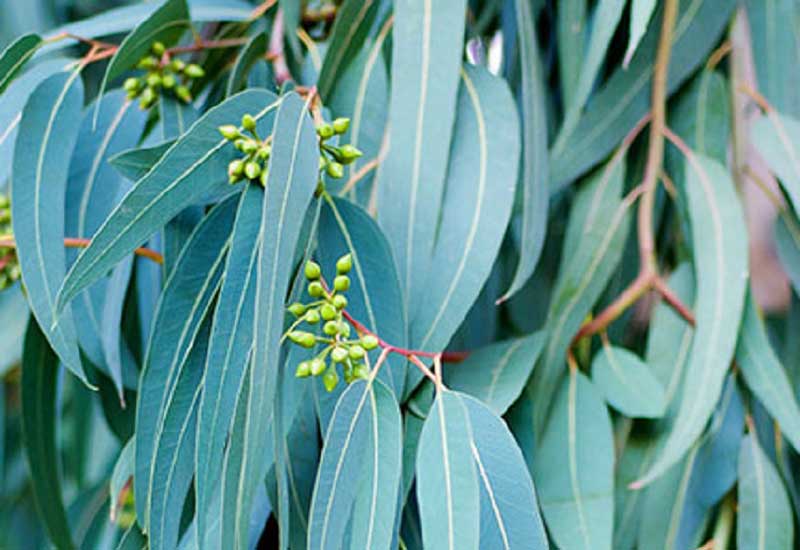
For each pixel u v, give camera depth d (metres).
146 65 0.70
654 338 0.75
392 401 0.61
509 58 0.84
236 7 0.77
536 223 0.70
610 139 0.77
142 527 0.63
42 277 0.65
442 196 0.68
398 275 0.65
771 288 1.14
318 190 0.62
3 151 0.69
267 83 0.72
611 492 0.69
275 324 0.57
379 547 0.59
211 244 0.64
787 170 0.75
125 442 0.79
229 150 0.62
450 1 0.68
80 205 0.71
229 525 0.56
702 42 0.78
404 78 0.68
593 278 0.75
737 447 0.75
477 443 0.60
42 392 0.77
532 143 0.71
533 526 0.60
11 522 1.16
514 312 0.88
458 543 0.58
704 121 0.79
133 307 0.78
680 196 0.78
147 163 0.64
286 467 0.66
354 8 0.70
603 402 0.71
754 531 0.73
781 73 0.81
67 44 0.73
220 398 0.59
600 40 0.70
